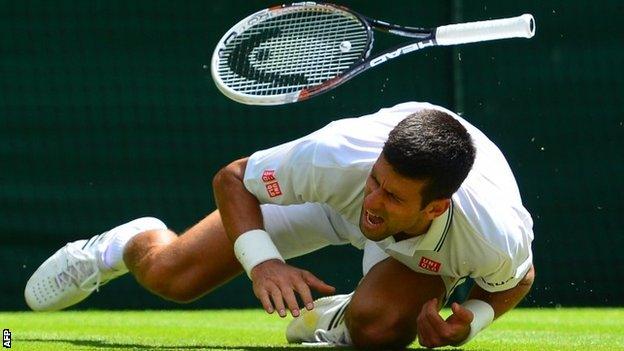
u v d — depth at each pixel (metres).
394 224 6.66
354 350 7.91
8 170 13.88
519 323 12.30
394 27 8.41
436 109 7.28
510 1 14.34
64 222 13.97
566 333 10.80
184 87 14.28
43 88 14.04
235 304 14.37
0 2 13.99
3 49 13.99
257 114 14.42
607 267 14.47
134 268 8.89
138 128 14.17
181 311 14.03
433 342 7.12
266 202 7.61
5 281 13.80
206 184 14.27
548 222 14.46
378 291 7.52
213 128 14.31
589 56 14.40
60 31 14.12
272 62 8.77
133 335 9.94
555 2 14.41
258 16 8.72
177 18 14.29
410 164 6.34
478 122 14.41
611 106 14.40
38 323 11.54
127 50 14.20
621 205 14.43
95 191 14.05
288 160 7.35
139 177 14.16
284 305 6.96
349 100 14.48
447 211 6.88
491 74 14.42
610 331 11.17
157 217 14.16
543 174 14.46
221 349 8.10
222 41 8.56
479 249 7.07
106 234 9.42
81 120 14.09
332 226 8.59
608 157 14.40
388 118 7.54
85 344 8.55
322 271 14.35
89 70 14.13
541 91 14.42
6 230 13.82
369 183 6.61
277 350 8.00
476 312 7.62
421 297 7.51
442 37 8.18
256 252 7.28
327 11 8.70
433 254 7.22
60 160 14.01
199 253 8.37
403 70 14.43
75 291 9.60
